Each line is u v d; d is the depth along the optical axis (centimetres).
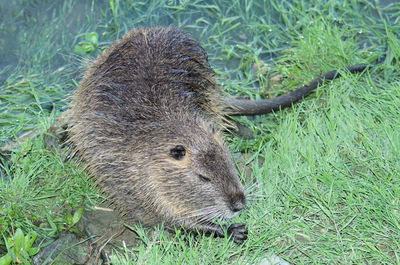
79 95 572
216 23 780
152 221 522
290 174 539
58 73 725
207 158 479
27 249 489
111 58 561
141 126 504
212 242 488
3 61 743
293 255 477
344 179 521
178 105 518
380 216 482
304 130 592
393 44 703
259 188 530
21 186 545
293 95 641
